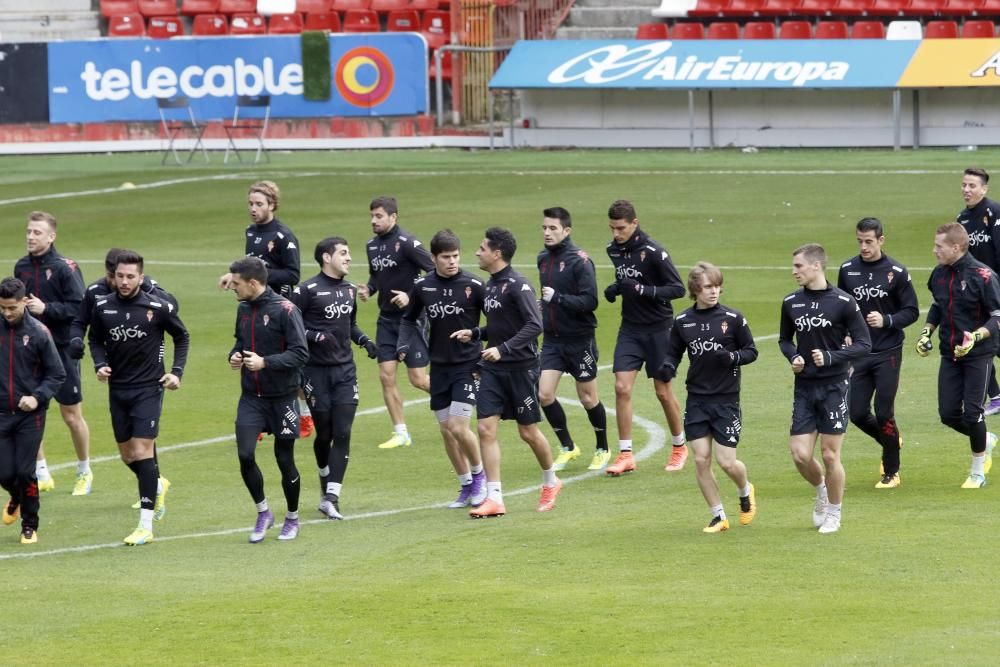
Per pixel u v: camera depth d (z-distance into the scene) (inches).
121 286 1541.6
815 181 4165.8
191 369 2461.9
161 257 3560.5
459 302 1621.6
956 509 1535.4
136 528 1590.8
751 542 1435.8
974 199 1932.8
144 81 5403.5
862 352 1435.8
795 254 1464.1
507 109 5497.1
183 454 1955.0
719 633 1153.4
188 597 1314.0
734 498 1638.8
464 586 1318.9
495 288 1609.3
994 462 1756.9
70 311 1764.3
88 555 1503.4
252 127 5226.4
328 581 1355.8
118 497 1769.2
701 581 1306.6
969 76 4655.5
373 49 5300.2
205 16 5713.6
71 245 3747.5
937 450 1819.6
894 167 4365.2
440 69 5319.9
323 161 5054.1
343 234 3735.2
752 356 1466.5
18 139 5452.8
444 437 1660.9
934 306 1660.9
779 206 3841.0
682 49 5032.0
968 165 4335.6
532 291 1605.6
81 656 1157.1
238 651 1156.5
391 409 1984.5
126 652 1163.3
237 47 5344.5
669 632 1161.4
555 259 1804.9
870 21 5201.8
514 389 1595.7
